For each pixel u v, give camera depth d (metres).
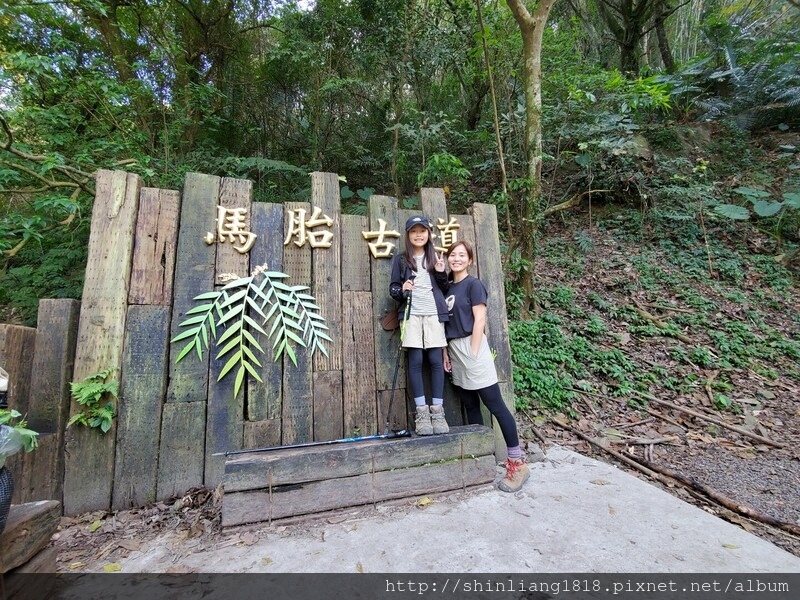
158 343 2.31
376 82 7.58
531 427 3.32
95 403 2.16
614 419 3.55
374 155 7.94
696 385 4.01
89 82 4.07
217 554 1.79
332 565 1.71
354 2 7.10
